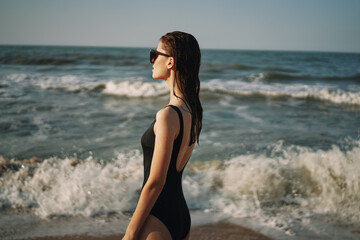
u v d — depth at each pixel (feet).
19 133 21.95
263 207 12.35
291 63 114.83
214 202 12.70
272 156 17.76
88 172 14.83
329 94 42.80
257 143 20.68
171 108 4.09
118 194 12.92
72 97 38.19
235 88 49.37
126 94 41.91
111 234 10.15
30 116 27.09
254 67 89.04
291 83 59.11
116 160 16.81
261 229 10.66
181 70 4.37
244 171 15.10
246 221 11.23
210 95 42.19
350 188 13.48
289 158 16.69
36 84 45.68
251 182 14.21
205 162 16.65
